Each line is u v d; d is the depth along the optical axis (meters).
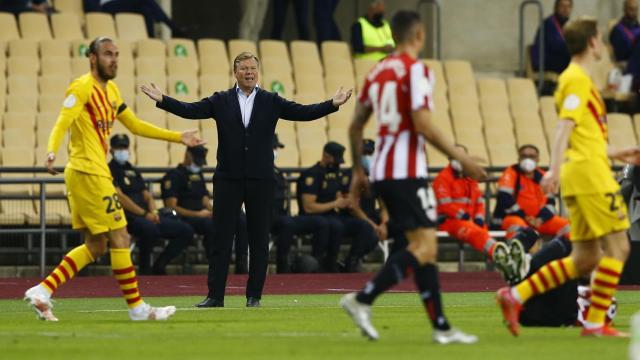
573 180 28.00
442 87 81.25
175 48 77.06
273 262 69.31
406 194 25.73
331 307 41.38
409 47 26.39
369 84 26.55
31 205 67.25
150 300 47.12
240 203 41.44
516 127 81.00
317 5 84.88
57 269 34.62
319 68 80.06
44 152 70.00
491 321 34.19
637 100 84.75
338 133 76.12
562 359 23.47
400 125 25.92
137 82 74.88
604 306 28.23
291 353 24.78
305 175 66.62
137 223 62.91
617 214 27.84
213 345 26.61
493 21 93.56
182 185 65.19
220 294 41.44
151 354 24.94
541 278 28.14
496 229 69.88
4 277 64.44
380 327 31.69
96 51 33.91
